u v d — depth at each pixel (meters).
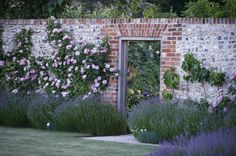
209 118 11.41
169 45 13.05
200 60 12.59
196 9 14.03
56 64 14.81
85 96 13.76
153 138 11.73
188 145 8.34
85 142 11.62
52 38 14.95
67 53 14.64
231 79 12.07
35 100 14.30
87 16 18.44
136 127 12.27
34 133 13.02
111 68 13.94
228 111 11.48
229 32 12.28
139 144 11.52
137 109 12.58
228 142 8.04
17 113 14.42
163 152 8.32
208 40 12.52
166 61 13.09
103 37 14.12
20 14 17.58
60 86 14.77
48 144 11.20
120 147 11.01
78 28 14.59
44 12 17.45
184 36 12.84
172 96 12.84
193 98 12.60
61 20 14.88
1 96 15.07
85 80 14.30
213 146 7.95
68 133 13.16
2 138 12.01
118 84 14.01
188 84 12.70
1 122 14.75
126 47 14.02
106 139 12.27
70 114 13.39
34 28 15.46
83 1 18.39
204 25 12.58
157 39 13.27
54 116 13.68
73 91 14.48
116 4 18.02
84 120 13.18
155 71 17.94
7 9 17.66
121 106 14.03
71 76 14.55
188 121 11.48
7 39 15.98
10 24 15.91
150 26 13.37
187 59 12.65
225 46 12.32
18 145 10.98
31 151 10.25
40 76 15.22
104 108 13.27
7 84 15.80
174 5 22.47
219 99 11.90
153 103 12.52
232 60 12.23
